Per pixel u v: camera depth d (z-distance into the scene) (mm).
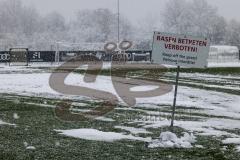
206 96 22578
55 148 9641
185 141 10602
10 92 22375
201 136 11523
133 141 10617
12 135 10977
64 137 10914
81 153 9227
